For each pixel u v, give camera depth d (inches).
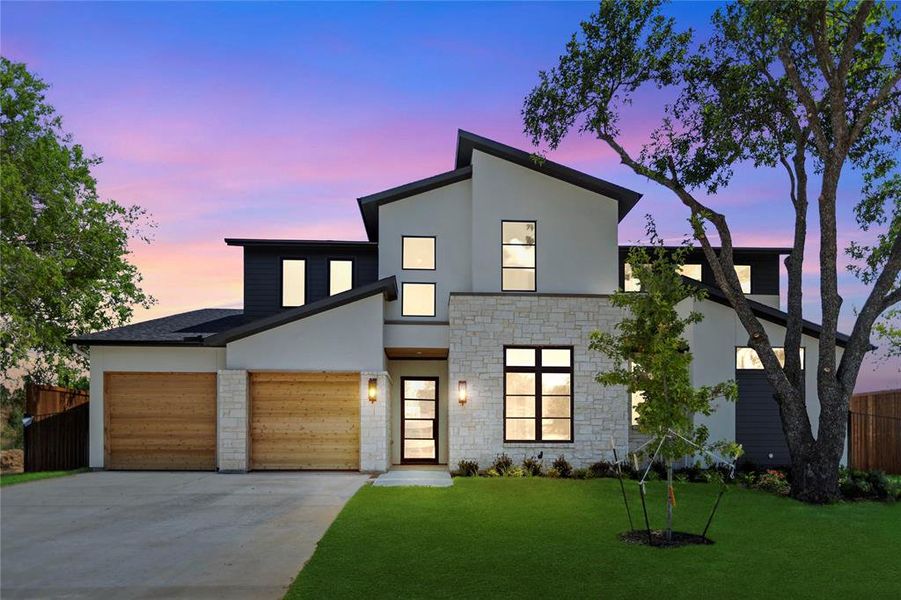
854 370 533.6
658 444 378.6
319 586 278.8
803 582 299.9
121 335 682.2
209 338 637.9
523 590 279.6
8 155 762.2
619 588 285.1
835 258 544.4
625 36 569.3
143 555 329.1
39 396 672.4
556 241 697.0
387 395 667.4
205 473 629.0
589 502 479.2
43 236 797.9
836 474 517.0
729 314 699.4
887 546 371.9
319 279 770.8
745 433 690.8
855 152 625.9
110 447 653.9
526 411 657.0
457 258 727.7
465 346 653.9
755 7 546.3
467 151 741.9
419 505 455.5
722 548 358.0
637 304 390.0
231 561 318.7
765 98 594.6
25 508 447.8
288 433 647.8
